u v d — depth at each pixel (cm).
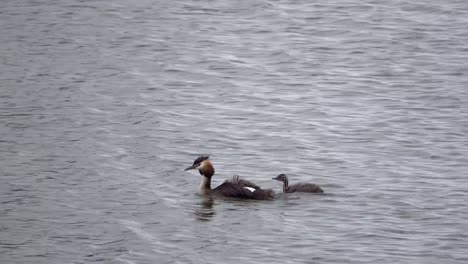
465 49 4162
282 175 2630
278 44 4278
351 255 2241
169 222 2444
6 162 2845
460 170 2850
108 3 4784
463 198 2603
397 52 4162
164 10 4700
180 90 3669
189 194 2638
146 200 2589
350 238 2336
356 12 4703
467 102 3553
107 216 2478
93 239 2338
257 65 4012
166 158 2933
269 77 3872
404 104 3547
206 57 4081
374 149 3062
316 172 2836
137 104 3472
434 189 2677
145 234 2370
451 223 2425
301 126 3300
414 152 3028
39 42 4156
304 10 4756
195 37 4331
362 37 4356
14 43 4138
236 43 4278
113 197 2605
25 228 2391
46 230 2383
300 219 2455
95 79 3731
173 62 3994
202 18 4606
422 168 2870
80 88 3609
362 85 3781
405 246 2291
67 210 2508
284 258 2231
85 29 4366
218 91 3688
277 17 4647
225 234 2367
